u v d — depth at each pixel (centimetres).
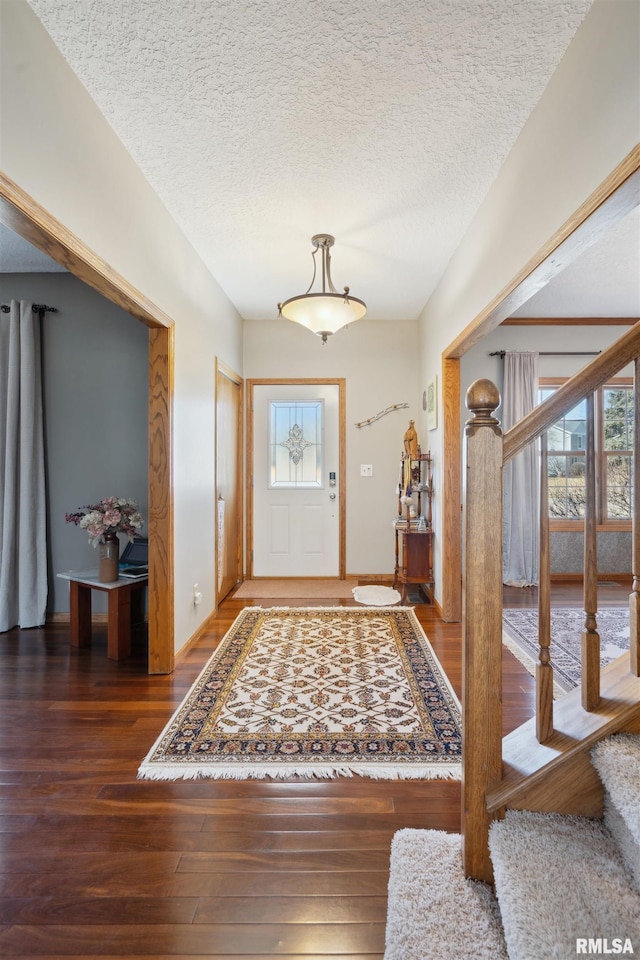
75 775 182
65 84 172
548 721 130
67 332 359
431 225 291
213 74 177
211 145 218
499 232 239
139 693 248
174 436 282
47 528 362
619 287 398
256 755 193
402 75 178
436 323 393
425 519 417
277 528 498
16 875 137
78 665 284
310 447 497
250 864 141
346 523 494
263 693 245
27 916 125
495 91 187
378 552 494
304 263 346
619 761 109
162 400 273
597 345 488
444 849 142
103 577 298
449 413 363
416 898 124
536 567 471
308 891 132
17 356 346
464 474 127
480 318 264
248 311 462
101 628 353
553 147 181
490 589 124
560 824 119
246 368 494
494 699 125
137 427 360
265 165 233
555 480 496
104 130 201
